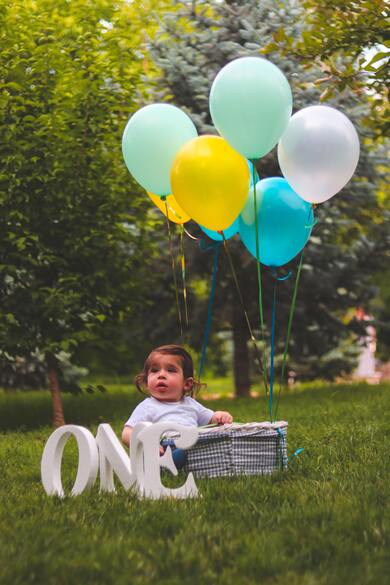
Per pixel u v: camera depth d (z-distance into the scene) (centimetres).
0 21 888
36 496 448
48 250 889
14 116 877
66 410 1091
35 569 313
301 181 500
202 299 1178
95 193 917
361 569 311
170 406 520
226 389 1862
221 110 483
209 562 323
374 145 1069
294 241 529
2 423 991
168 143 540
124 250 1048
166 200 593
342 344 1438
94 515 397
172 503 412
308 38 685
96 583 300
